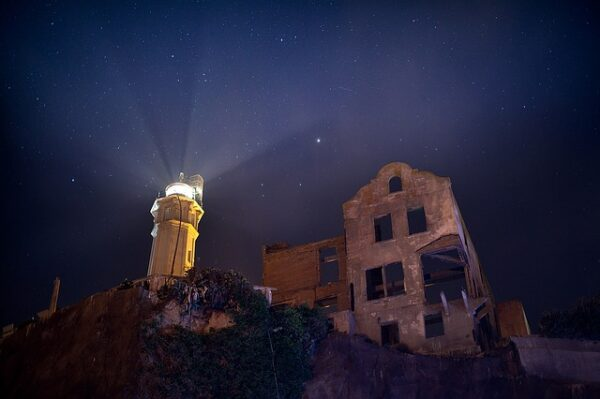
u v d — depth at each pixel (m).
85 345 28.30
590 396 24.05
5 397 29.14
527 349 27.09
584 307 29.27
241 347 28.09
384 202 38.28
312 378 29.47
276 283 41.16
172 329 27.52
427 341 32.88
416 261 35.53
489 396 26.53
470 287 34.47
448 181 37.38
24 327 31.98
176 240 43.66
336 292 39.03
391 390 28.44
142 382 25.41
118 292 29.17
